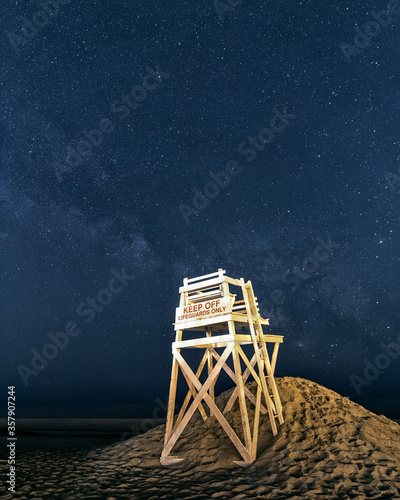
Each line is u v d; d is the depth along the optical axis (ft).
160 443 32.73
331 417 30.12
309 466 23.36
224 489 21.57
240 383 26.27
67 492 23.43
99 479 26.09
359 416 31.94
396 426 31.42
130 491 22.77
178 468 26.76
